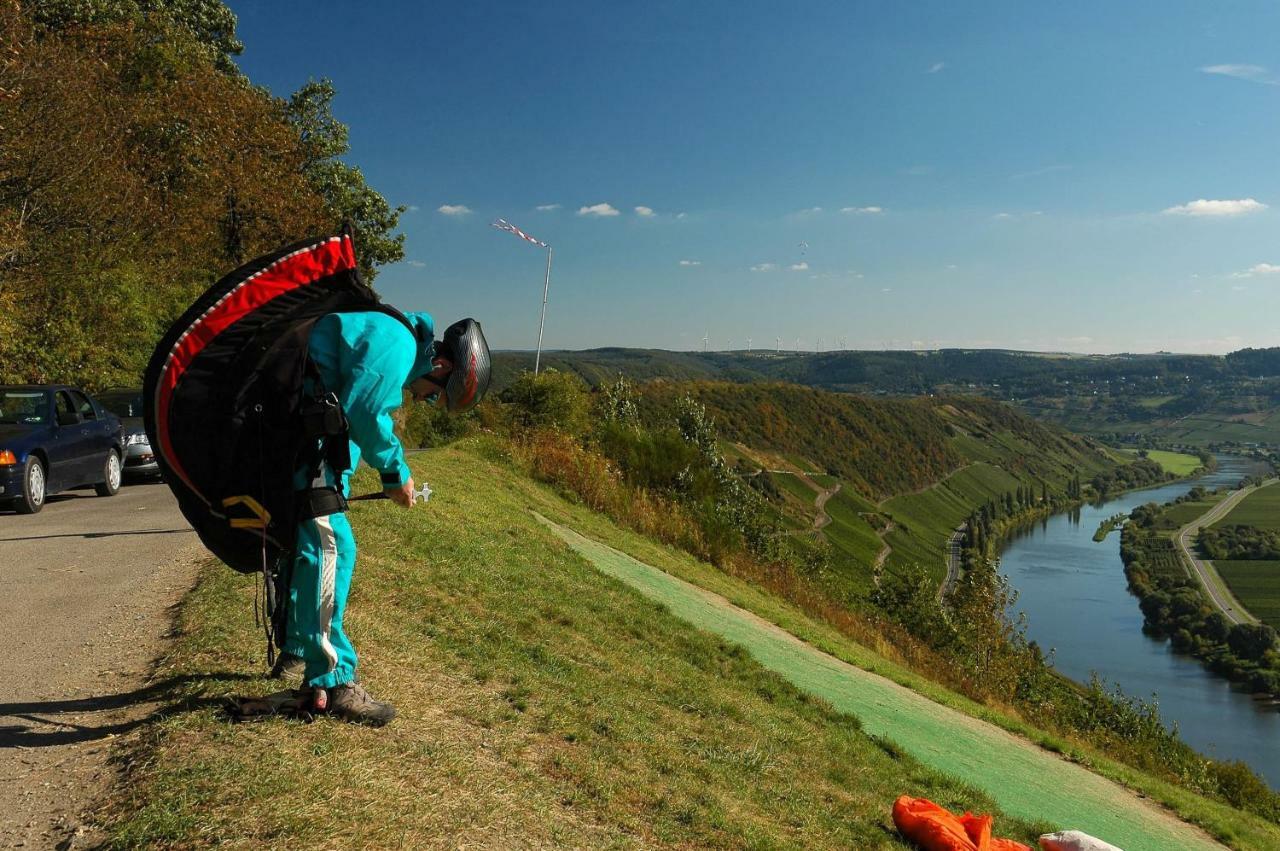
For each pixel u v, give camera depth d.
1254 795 18.52
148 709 3.85
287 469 3.29
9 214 19.38
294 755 3.36
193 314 3.27
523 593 7.92
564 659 6.30
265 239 34.50
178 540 8.40
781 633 13.70
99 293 22.45
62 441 11.98
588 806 3.98
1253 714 91.00
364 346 3.32
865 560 108.81
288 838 2.86
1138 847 8.02
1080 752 12.32
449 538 9.02
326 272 3.45
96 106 22.14
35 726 3.68
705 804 4.50
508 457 20.16
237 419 3.22
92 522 10.05
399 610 6.00
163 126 29.73
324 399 3.27
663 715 5.96
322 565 3.54
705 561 19.62
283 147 34.91
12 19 19.39
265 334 3.30
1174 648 116.75
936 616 24.61
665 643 8.45
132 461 15.59
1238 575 158.38
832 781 5.96
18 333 19.73
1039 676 23.97
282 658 4.19
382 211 43.50
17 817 2.97
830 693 9.95
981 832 5.03
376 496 3.57
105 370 22.55
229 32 45.00
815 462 168.25
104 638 4.96
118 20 31.11
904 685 13.23
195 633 4.80
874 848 4.80
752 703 7.43
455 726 4.29
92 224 22.08
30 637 5.02
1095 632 124.19
